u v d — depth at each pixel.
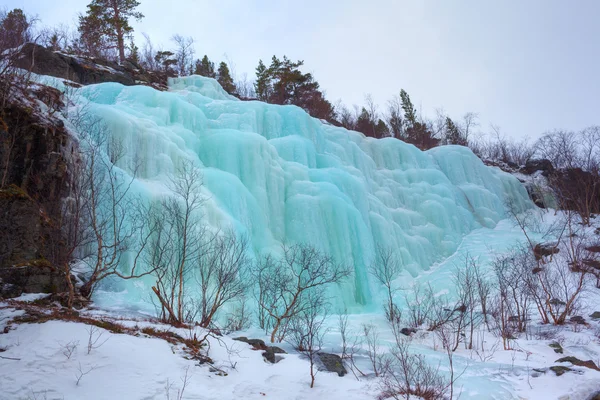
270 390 8.07
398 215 24.52
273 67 40.59
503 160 40.69
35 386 6.51
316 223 19.47
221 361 8.75
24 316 8.45
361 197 21.73
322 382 8.70
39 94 15.09
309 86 40.94
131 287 12.96
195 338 9.18
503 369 10.77
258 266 15.32
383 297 19.12
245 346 9.79
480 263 22.86
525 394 9.39
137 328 9.24
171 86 28.25
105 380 7.02
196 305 12.51
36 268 10.91
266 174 20.02
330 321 15.26
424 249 24.00
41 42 24.67
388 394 8.45
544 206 31.70
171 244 12.77
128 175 14.94
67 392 6.56
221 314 13.29
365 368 9.93
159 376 7.53
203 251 13.29
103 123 16.12
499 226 28.08
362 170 26.09
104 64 26.03
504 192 31.16
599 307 17.17
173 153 17.61
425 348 12.71
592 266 20.28
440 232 25.25
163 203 13.41
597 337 14.18
